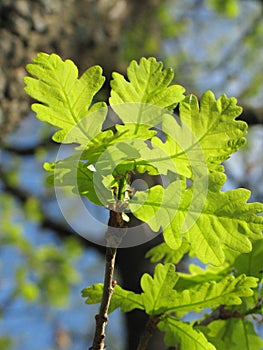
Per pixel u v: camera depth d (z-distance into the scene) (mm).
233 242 521
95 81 513
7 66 1211
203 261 526
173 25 3074
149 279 589
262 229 519
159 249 647
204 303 585
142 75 516
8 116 1248
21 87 1235
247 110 1774
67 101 512
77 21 1433
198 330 588
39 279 2607
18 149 2527
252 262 619
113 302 596
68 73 513
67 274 2633
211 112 518
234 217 520
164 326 596
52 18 1318
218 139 517
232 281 577
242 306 626
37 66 512
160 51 2939
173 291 586
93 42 1517
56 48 1373
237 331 631
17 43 1228
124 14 1685
